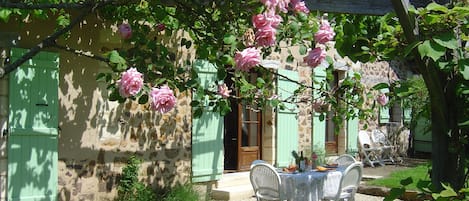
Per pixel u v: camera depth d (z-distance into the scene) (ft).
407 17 6.23
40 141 18.31
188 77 13.02
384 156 38.68
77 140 19.63
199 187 24.23
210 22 10.42
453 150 6.78
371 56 7.26
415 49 6.40
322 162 30.30
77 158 19.62
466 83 6.59
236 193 24.40
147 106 22.00
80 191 19.67
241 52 9.34
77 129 19.63
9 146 17.53
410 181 6.87
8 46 17.43
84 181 19.80
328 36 9.78
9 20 17.83
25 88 17.90
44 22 18.62
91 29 19.85
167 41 22.18
